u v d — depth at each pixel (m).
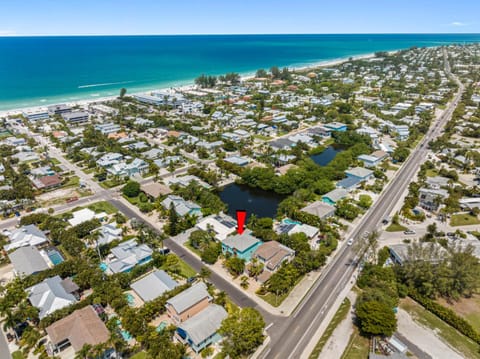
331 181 141.12
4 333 69.69
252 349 65.25
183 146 183.12
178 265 90.69
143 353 63.84
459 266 76.88
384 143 191.62
